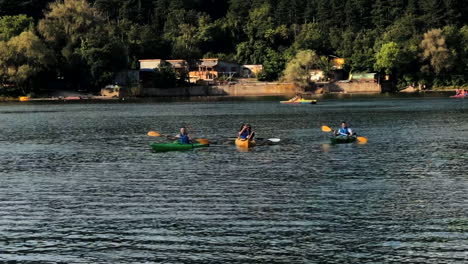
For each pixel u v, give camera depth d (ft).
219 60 637.71
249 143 161.48
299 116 280.51
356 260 70.28
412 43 582.35
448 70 580.71
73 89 538.47
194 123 246.47
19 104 434.71
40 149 164.45
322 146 161.58
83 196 102.42
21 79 477.77
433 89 583.58
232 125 234.58
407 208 91.15
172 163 135.23
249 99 492.54
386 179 113.60
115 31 636.89
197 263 69.97
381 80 594.65
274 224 83.82
